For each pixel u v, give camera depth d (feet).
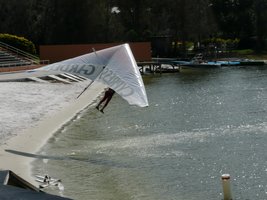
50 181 59.98
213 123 101.30
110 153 75.25
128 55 74.08
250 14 396.98
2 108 113.91
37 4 321.11
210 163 68.59
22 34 306.35
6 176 46.55
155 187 58.59
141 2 353.51
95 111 120.67
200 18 342.44
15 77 173.58
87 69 71.87
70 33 308.60
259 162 68.59
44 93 145.28
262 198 54.85
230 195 54.24
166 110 122.42
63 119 106.32
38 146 79.36
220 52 338.95
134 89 66.69
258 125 96.94
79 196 55.11
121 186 58.90
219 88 176.24
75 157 72.84
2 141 81.46
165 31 358.23
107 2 332.39
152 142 82.94
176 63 291.38
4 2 307.99
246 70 260.42
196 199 54.65
